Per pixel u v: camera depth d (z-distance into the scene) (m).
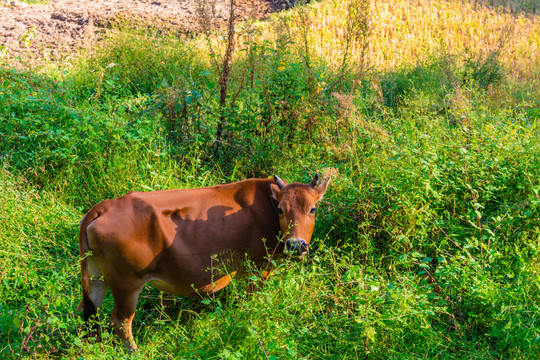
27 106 8.13
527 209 6.30
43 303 4.51
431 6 16.08
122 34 11.60
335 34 14.02
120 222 4.71
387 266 6.04
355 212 6.38
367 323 4.51
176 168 7.39
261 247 5.31
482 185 6.66
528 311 4.66
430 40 14.23
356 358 4.57
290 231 5.07
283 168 7.61
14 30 13.47
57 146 7.66
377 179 6.62
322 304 5.30
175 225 4.95
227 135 8.14
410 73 11.59
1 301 5.25
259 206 5.36
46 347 4.88
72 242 6.22
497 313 4.84
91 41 12.50
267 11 15.40
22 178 6.97
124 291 4.85
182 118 8.20
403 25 14.95
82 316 5.26
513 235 6.04
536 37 14.81
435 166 6.36
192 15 14.73
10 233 6.01
